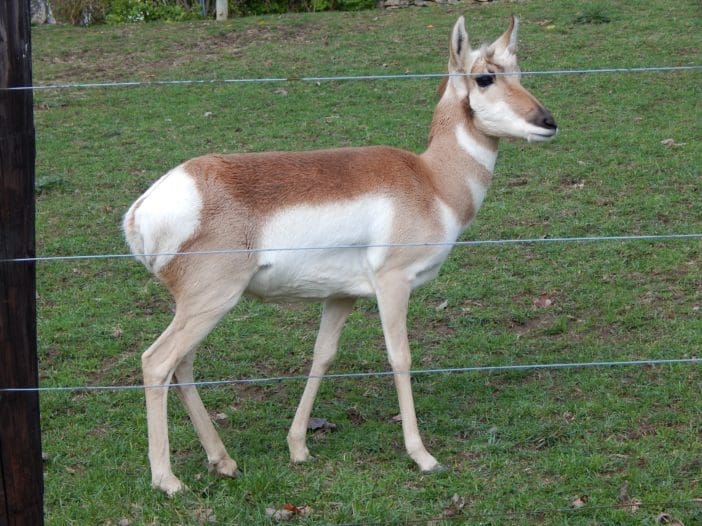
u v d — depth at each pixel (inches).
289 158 287.3
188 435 322.3
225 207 274.7
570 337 384.8
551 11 904.3
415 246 292.0
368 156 294.0
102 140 654.5
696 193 519.2
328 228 283.9
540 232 482.9
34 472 227.5
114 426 330.6
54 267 467.5
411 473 292.0
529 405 329.4
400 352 294.2
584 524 261.1
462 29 300.2
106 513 273.4
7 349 217.6
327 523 266.8
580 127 629.6
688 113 639.1
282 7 1074.7
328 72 773.9
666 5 892.0
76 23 1088.8
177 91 752.3
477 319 404.5
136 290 444.1
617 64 739.4
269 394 355.6
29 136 213.5
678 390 332.8
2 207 211.5
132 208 279.1
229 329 404.8
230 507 275.0
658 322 387.9
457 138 303.7
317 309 426.3
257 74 781.9
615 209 505.0
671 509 266.1
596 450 299.3
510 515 266.1
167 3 1087.6
